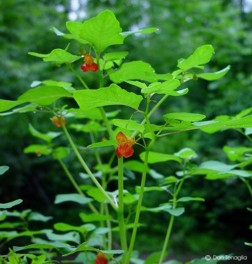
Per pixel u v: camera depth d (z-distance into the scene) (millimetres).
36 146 2658
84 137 7793
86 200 2244
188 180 8336
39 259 1723
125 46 9156
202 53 1774
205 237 8609
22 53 8312
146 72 1798
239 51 7742
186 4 8828
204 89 9273
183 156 2143
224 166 2121
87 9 9938
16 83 7441
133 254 2467
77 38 1830
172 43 9477
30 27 8656
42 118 7555
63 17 9188
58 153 2641
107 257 2059
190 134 8648
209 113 7613
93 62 1812
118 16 9320
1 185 8453
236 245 8281
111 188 7758
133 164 2395
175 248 8141
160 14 9734
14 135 7781
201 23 8562
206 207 8734
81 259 2240
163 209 1953
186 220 8867
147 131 1672
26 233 2158
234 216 8688
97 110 2033
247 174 1990
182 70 1900
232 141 7387
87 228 2037
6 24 8336
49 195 9258
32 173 8984
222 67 8102
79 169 8023
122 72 1812
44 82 2156
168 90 1545
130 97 1486
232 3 10539
